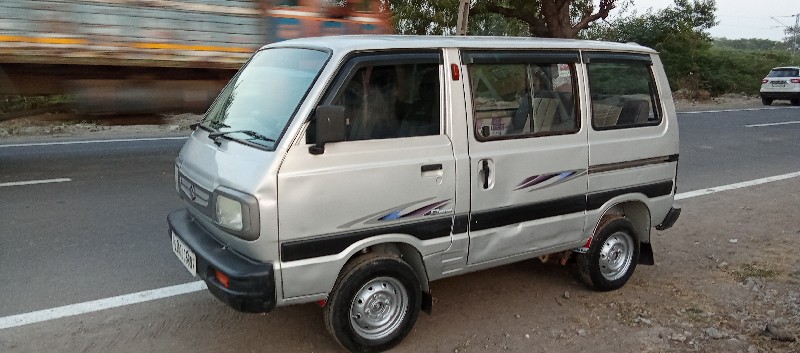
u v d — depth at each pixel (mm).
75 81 7926
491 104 4082
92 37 7711
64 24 7500
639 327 4434
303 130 3412
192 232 3918
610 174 4676
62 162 8891
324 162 3443
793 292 5113
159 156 9648
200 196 3760
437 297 4820
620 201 4797
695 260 5918
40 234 5863
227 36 8719
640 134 4840
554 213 4414
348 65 3578
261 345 4008
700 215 7539
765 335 4320
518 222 4242
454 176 3867
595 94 4590
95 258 5352
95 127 12406
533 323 4445
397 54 3715
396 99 3701
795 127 16891
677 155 5148
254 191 3291
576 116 4484
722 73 30688
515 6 21031
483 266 4211
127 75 8234
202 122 4340
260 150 3459
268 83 3965
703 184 9289
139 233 6031
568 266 5191
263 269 3365
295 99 3586
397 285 3863
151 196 7320
